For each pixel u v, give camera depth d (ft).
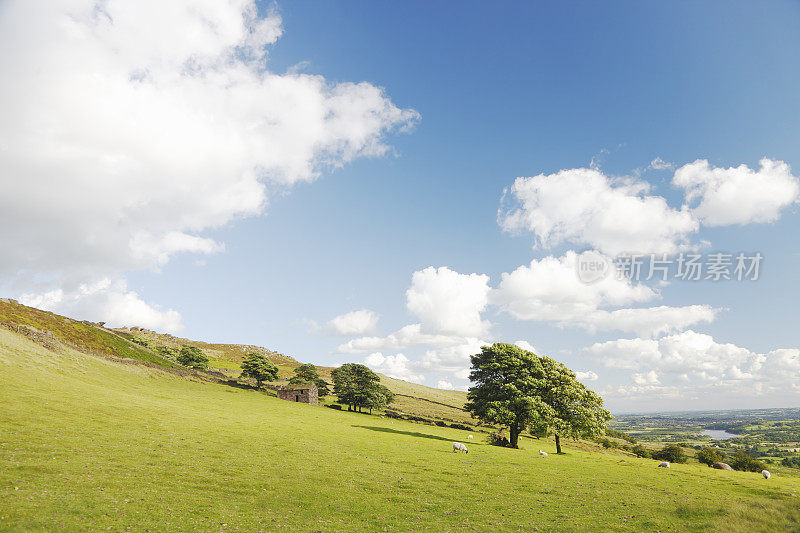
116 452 123.95
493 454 199.31
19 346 257.55
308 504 97.30
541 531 85.66
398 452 180.96
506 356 260.21
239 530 77.41
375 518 90.58
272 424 232.73
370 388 470.80
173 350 654.94
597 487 131.54
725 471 202.18
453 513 96.89
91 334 447.83
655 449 377.09
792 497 128.88
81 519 73.10
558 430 236.84
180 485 101.30
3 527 65.36
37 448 114.32
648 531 86.74
